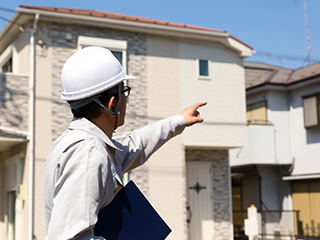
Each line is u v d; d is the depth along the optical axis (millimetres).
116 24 11992
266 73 21219
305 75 18516
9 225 12453
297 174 17516
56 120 11195
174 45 12922
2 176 13102
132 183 1477
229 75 13523
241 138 13398
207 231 13625
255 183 18297
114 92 1445
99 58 1422
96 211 1249
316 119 16703
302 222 17219
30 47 11117
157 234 1438
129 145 1648
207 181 13922
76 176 1241
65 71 1432
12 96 10891
